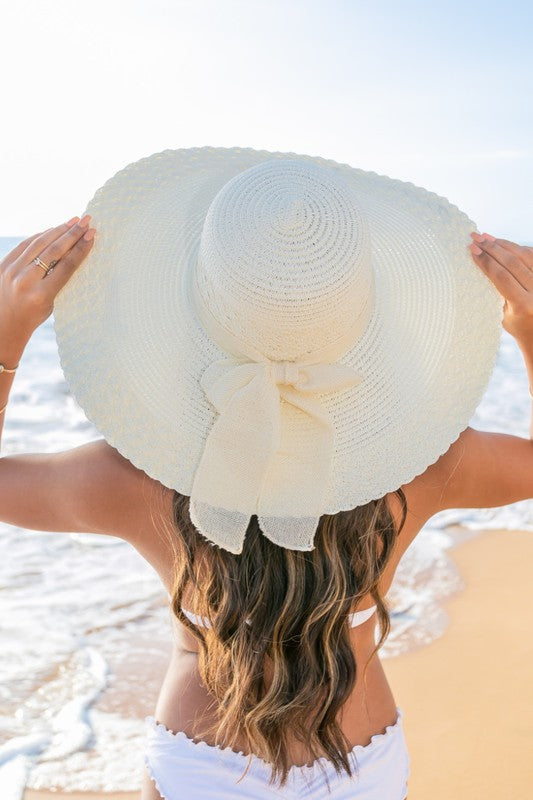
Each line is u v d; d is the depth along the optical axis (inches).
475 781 128.9
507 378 482.6
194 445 62.8
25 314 62.4
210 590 62.6
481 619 179.8
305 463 61.6
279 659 61.5
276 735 63.1
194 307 64.2
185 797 65.4
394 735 70.1
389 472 63.7
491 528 234.8
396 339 66.9
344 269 57.3
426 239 70.9
